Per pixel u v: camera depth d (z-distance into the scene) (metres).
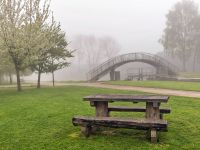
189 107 13.78
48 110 13.84
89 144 8.21
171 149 7.58
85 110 13.62
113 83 34.50
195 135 8.77
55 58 31.39
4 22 24.89
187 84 28.55
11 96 21.62
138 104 15.22
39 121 11.38
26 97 20.22
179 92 21.41
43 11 27.28
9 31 24.94
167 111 10.14
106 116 9.51
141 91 22.72
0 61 27.62
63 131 9.72
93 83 38.19
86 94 21.34
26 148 8.11
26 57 25.97
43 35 26.97
